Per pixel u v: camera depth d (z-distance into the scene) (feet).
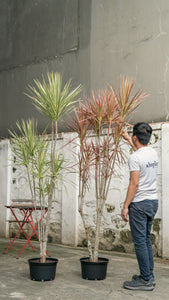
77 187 20.39
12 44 26.04
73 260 16.25
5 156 25.00
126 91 12.46
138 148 11.83
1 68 26.71
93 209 19.65
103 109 12.59
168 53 17.48
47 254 17.02
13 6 26.22
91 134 19.62
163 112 17.49
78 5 21.79
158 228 16.85
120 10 19.61
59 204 21.47
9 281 12.41
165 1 17.75
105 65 20.08
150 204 11.26
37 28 24.30
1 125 26.32
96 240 12.89
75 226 20.22
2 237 24.54
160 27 17.87
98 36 20.57
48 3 23.70
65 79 22.15
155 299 10.52
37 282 12.30
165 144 16.80
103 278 12.69
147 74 18.21
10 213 24.57
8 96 25.98
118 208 18.61
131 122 18.70
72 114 21.20
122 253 18.07
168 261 15.97
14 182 24.54
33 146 13.21
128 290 11.40
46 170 12.80
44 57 23.61
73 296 10.76
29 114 24.29
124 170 18.45
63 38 22.50
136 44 18.79
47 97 12.57
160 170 17.04
